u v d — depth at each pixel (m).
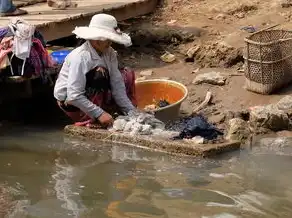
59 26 7.62
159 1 9.20
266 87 6.83
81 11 8.09
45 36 7.46
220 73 7.32
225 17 8.55
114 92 6.40
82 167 5.70
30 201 5.18
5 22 7.54
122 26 8.75
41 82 6.87
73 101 6.20
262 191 5.25
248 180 5.42
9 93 6.74
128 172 5.59
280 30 7.21
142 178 5.48
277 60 6.79
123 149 6.01
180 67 7.71
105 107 6.43
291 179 5.43
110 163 5.75
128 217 4.93
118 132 6.16
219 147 5.86
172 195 5.21
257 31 7.35
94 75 6.25
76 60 6.20
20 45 6.50
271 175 5.50
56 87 6.37
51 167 5.73
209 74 7.24
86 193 5.27
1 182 5.48
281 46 6.83
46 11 8.17
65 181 5.47
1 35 6.57
